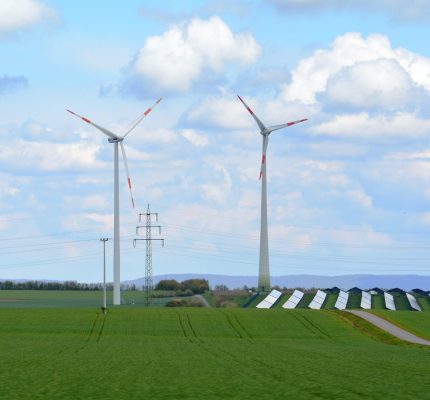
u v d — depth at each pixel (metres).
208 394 40.84
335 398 39.09
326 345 86.06
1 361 60.59
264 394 40.72
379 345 88.62
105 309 120.44
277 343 87.81
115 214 155.88
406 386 44.44
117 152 155.88
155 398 39.50
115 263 155.50
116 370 53.59
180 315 117.44
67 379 48.22
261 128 159.25
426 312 127.81
